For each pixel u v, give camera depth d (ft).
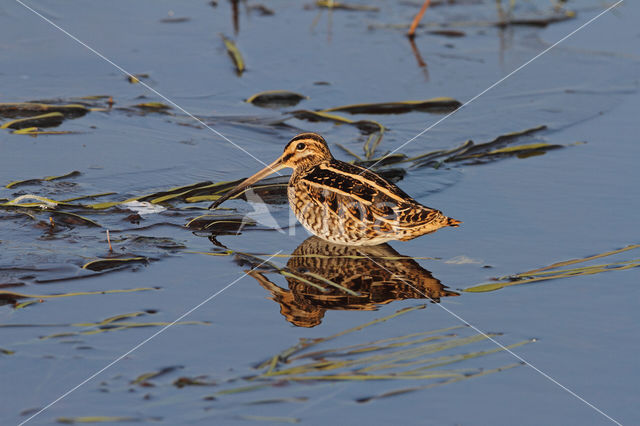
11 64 65.67
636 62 70.85
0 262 37.86
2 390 28.76
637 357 31.30
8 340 31.73
